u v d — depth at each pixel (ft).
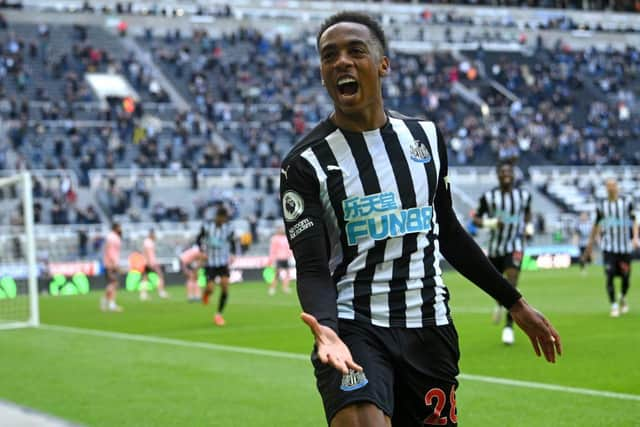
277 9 294.46
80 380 53.42
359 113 20.11
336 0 300.40
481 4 326.44
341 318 19.83
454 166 230.68
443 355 20.33
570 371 51.42
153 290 157.69
